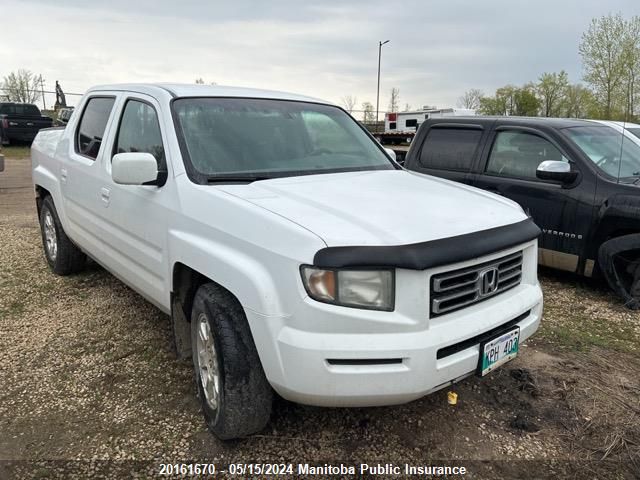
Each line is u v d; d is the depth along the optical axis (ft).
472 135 20.01
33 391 10.77
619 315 15.19
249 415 8.43
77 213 14.65
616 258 16.03
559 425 9.87
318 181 10.38
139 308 15.01
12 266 18.79
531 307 9.34
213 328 8.52
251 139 11.22
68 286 16.72
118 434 9.41
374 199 9.25
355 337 7.38
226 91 12.30
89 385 11.00
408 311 7.52
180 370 11.59
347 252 7.31
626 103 37.68
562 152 17.42
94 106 14.87
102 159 13.03
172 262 9.92
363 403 7.59
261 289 7.76
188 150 10.31
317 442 9.21
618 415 10.19
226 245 8.61
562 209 17.02
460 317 8.09
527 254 9.62
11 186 40.93
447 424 9.81
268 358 7.77
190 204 9.53
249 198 8.87
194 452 8.95
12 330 13.58
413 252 7.46
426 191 10.31
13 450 8.97
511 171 18.63
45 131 18.69
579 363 12.25
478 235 8.30
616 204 15.85
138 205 11.10
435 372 7.61
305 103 13.35
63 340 13.04
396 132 122.11
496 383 11.25
